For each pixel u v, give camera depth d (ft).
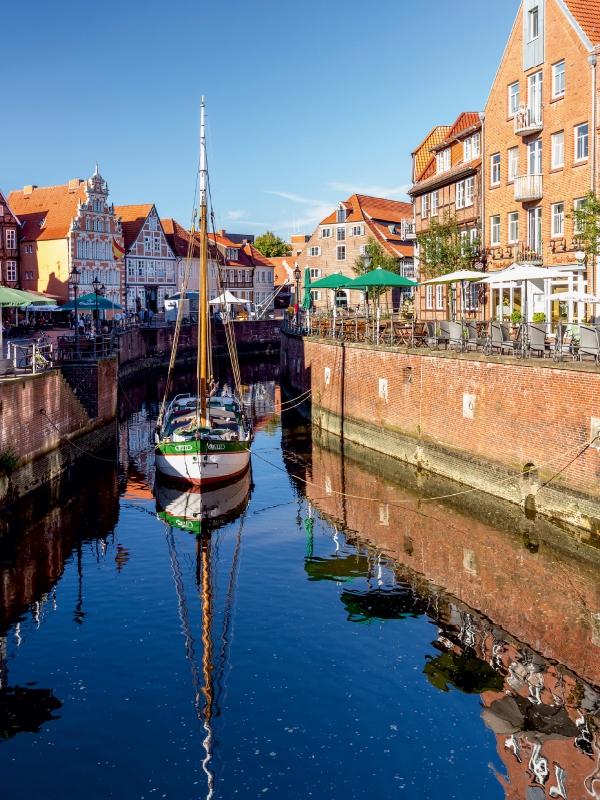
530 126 96.22
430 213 137.69
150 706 36.73
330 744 33.50
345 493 76.07
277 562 56.18
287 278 357.61
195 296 250.78
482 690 37.73
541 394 59.82
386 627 44.73
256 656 41.47
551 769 31.17
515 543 58.80
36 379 74.49
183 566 55.67
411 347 83.71
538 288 97.40
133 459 94.63
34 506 71.10
